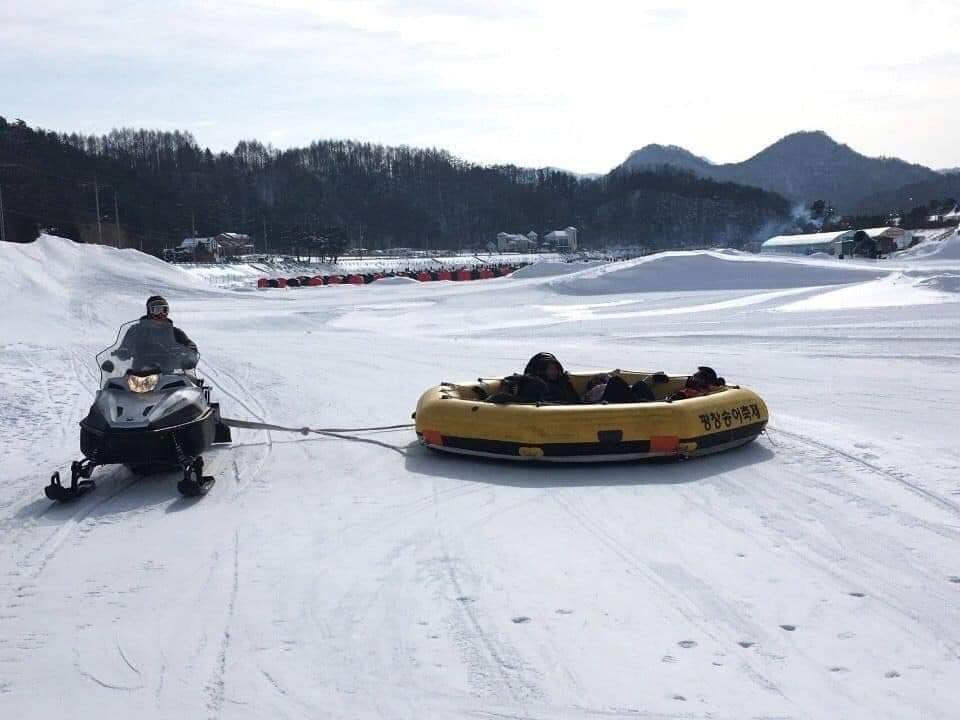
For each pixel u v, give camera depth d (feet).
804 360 55.36
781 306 103.50
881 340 64.80
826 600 17.22
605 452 27.73
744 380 47.03
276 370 57.72
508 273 269.23
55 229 301.43
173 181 486.38
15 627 17.20
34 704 14.15
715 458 29.17
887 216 487.61
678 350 64.69
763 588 17.90
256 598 18.26
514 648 15.51
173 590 18.92
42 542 22.56
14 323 104.83
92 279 162.50
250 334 96.22
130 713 13.75
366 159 648.79
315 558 20.63
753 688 13.88
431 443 30.12
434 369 56.59
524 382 31.12
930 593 17.47
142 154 533.96
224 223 455.22
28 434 37.06
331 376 54.24
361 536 22.20
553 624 16.46
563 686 14.12
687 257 159.74
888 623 16.14
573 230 581.53
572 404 30.14
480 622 16.65
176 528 23.48
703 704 13.44
